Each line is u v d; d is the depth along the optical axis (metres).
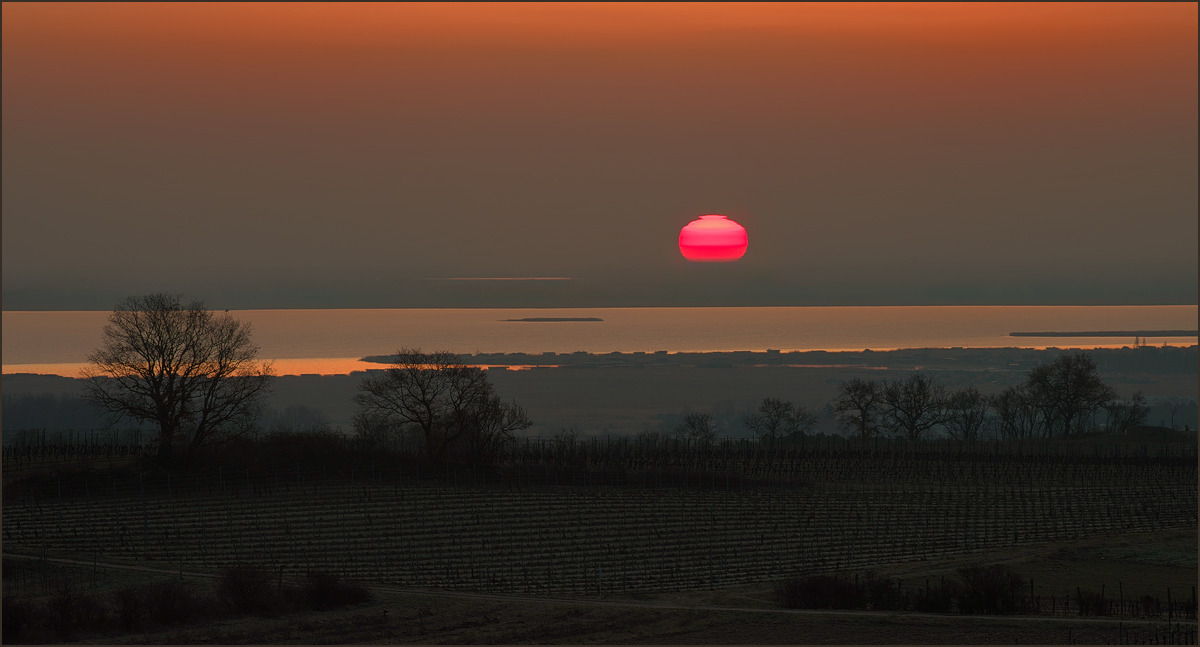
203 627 199.50
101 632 192.25
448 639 195.88
